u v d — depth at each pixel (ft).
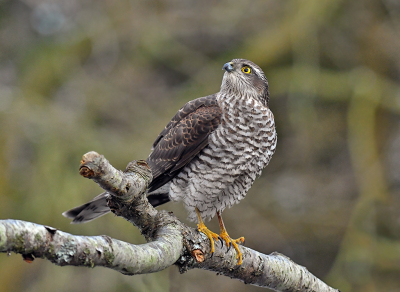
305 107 43.21
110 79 45.24
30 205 35.24
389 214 44.80
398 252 40.91
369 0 46.50
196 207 23.22
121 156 39.04
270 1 46.37
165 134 24.63
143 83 47.62
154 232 16.78
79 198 35.63
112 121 43.14
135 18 45.42
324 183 47.85
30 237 11.39
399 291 41.11
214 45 49.34
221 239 19.26
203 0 47.16
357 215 41.73
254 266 19.61
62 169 36.65
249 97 23.66
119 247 13.07
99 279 33.86
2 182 35.76
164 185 24.25
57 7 48.57
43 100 40.47
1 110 38.27
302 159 46.52
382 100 45.03
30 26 47.98
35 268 33.99
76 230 34.76
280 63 46.37
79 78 43.57
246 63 24.75
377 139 46.39
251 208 44.60
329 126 49.11
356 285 39.86
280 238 44.96
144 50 45.47
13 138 37.42
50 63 42.98
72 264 12.20
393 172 47.42
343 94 45.39
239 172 22.66
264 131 22.67
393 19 46.37
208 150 22.48
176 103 43.14
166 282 33.42
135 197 15.46
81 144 37.99
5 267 33.65
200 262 17.89
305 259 46.57
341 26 47.47
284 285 20.26
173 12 46.50
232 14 46.44
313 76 43.14
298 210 46.32
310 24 43.78
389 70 48.21
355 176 45.34
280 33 44.73
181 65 46.01
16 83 43.42
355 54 47.93
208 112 22.82
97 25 45.93
